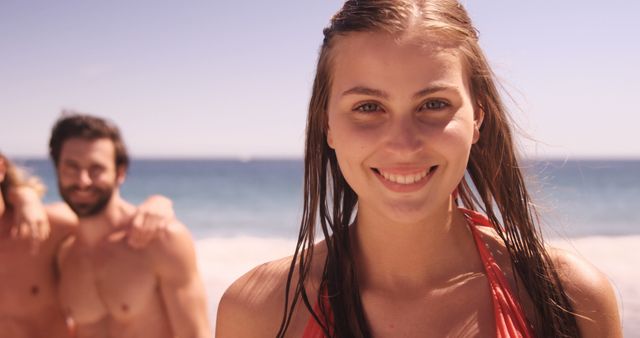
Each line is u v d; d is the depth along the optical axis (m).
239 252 15.20
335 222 1.74
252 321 1.72
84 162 4.25
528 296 1.65
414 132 1.44
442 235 1.64
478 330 1.56
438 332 1.56
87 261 4.39
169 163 104.94
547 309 1.59
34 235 4.28
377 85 1.46
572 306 1.61
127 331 4.36
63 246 4.46
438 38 1.47
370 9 1.50
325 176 1.76
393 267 1.64
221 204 30.30
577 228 18.33
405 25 1.47
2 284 4.32
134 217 4.45
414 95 1.45
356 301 1.63
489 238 1.80
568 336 1.58
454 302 1.60
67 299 4.44
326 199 1.76
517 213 1.75
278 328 1.69
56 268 4.48
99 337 4.39
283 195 34.03
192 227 22.88
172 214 4.55
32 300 4.39
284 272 1.78
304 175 1.80
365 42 1.49
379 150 1.47
